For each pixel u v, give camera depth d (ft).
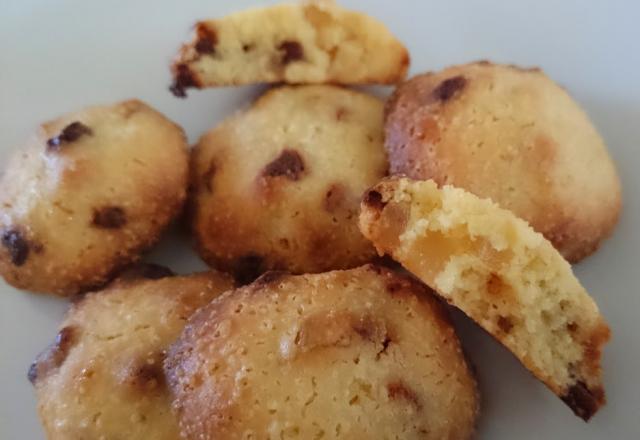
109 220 0.36
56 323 0.38
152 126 0.38
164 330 0.34
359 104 0.40
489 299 0.31
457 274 0.31
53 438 0.33
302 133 0.39
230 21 0.39
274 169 0.37
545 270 0.31
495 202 0.34
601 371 0.32
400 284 0.34
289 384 0.30
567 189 0.35
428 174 0.36
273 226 0.37
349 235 0.37
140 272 0.38
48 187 0.36
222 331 0.32
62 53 0.43
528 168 0.35
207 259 0.39
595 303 0.33
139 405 0.32
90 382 0.33
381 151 0.39
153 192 0.37
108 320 0.35
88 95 0.42
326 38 0.40
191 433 0.30
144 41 0.43
